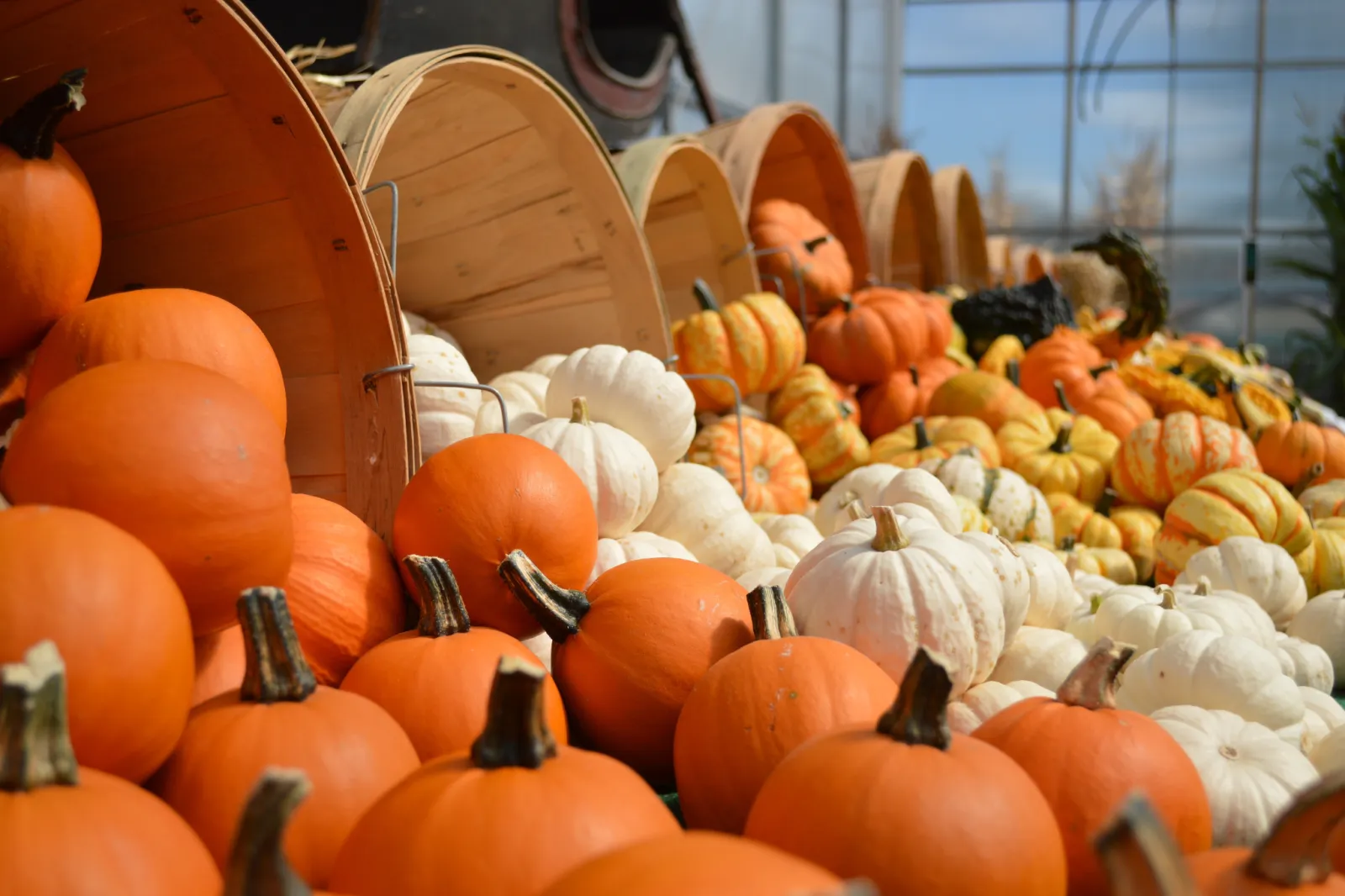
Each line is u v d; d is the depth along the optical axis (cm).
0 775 64
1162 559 230
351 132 148
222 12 112
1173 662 148
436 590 112
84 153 132
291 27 338
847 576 130
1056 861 77
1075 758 94
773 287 325
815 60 1084
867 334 312
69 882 61
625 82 431
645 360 181
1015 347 366
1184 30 1222
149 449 89
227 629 109
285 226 133
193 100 123
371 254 132
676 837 63
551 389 183
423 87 179
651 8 458
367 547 126
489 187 206
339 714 88
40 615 74
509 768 75
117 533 81
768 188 364
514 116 192
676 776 110
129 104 125
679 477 184
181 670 81
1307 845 69
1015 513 232
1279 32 1198
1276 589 200
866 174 392
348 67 329
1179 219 1235
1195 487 229
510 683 75
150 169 133
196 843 70
